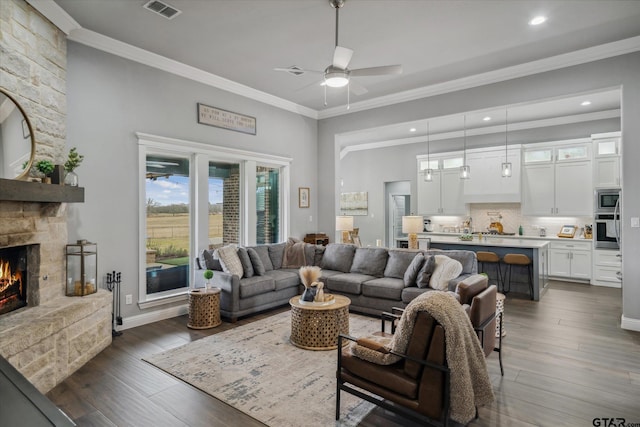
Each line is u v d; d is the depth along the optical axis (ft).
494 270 20.07
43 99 10.43
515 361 10.55
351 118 21.50
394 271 15.96
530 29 12.25
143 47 13.69
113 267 13.25
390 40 13.05
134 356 10.86
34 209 10.00
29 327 8.52
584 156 22.16
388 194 31.96
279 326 13.65
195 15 11.36
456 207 26.78
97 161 12.78
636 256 13.12
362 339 7.53
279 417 7.69
